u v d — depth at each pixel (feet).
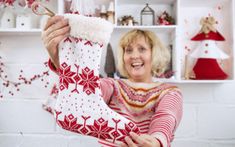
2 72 5.13
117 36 5.08
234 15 4.81
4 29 4.64
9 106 5.15
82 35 2.70
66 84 2.75
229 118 5.09
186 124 5.08
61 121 2.72
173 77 4.67
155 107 3.30
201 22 4.87
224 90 5.11
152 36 3.89
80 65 2.74
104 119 2.65
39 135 5.14
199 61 4.80
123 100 3.46
